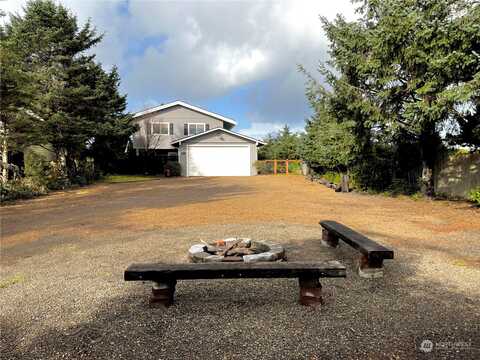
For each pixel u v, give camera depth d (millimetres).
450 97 7371
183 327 2609
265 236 5797
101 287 3537
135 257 4664
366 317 2721
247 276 2791
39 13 17562
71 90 16656
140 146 26938
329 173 16844
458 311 2809
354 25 10445
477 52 7457
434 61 7539
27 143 14414
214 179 21250
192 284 3516
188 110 27672
